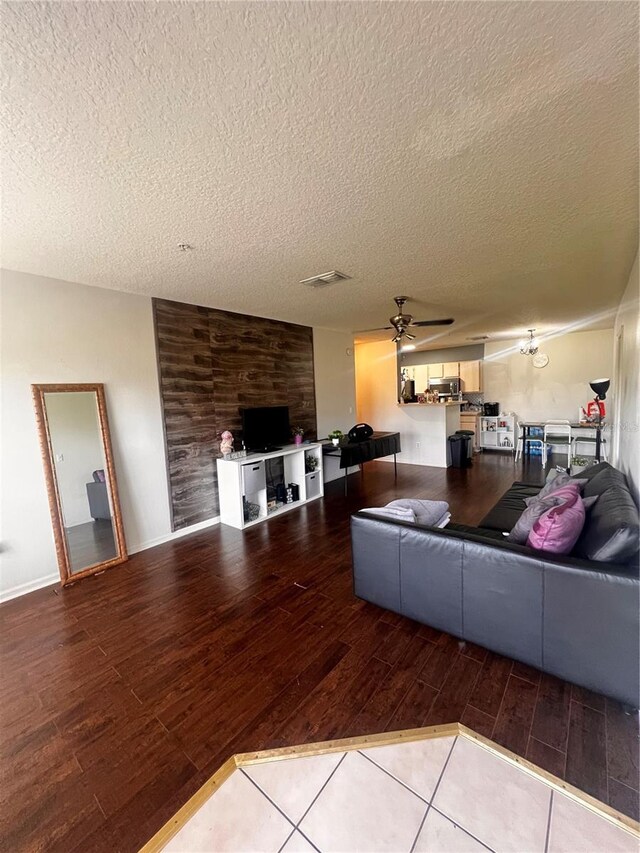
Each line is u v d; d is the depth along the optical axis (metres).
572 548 1.83
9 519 2.71
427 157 1.50
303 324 5.37
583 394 7.13
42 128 1.25
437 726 1.56
